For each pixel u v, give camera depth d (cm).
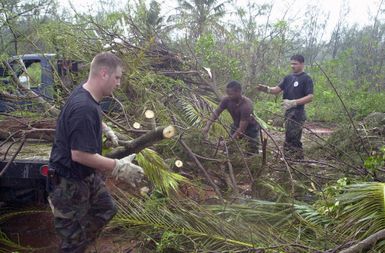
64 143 275
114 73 279
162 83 550
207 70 662
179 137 433
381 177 437
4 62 502
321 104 1178
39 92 523
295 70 639
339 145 567
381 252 298
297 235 339
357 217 340
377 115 831
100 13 596
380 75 1441
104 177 346
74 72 531
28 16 537
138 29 617
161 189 387
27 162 361
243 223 345
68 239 288
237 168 464
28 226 404
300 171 448
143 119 492
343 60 1478
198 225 336
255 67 1123
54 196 284
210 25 991
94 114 270
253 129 528
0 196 388
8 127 477
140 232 344
